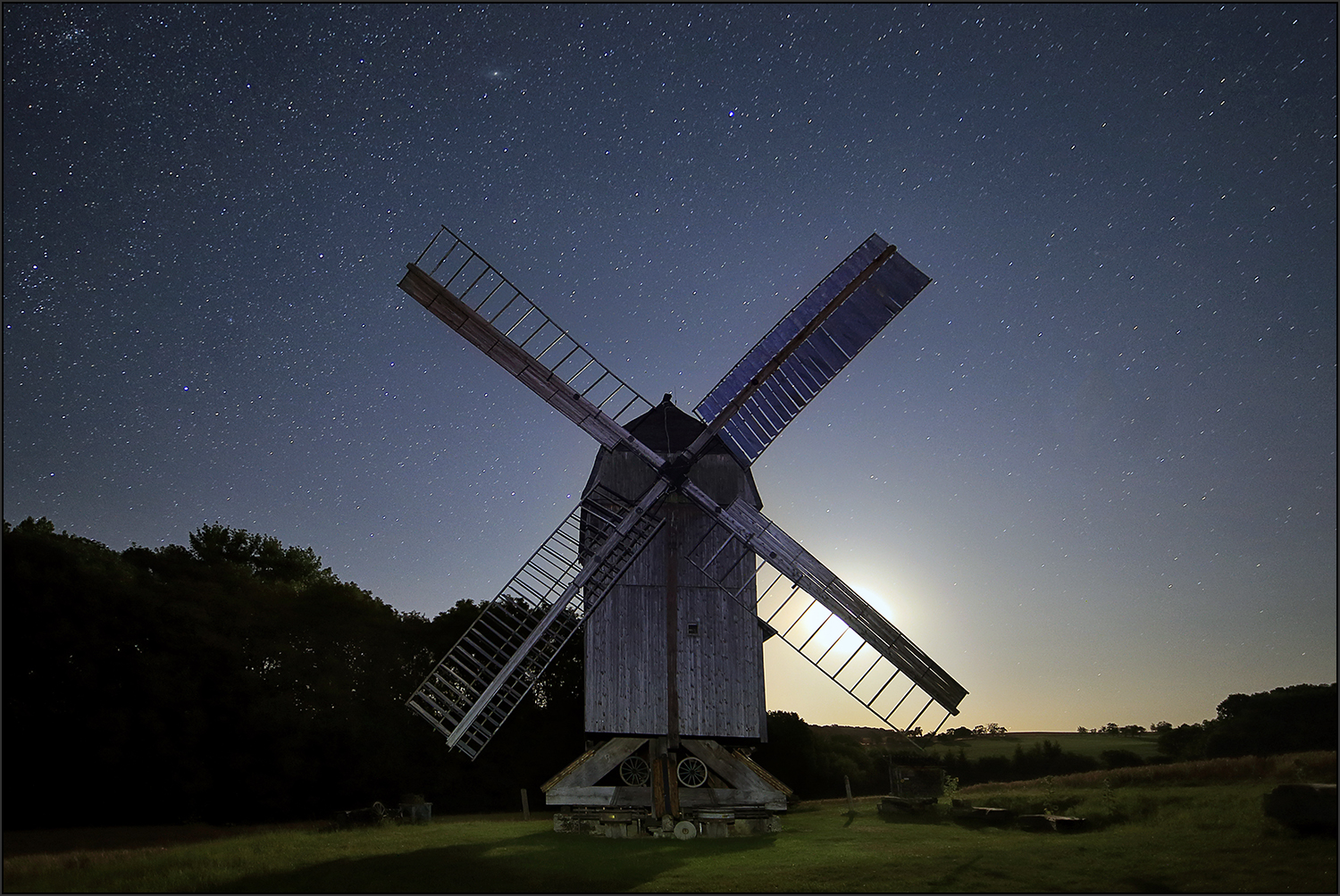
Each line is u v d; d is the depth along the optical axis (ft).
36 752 102.17
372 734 123.85
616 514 72.84
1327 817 47.78
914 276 79.77
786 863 50.72
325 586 138.72
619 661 69.97
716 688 69.92
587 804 69.00
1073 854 49.26
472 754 71.05
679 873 48.34
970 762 167.02
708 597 71.77
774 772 136.87
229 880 47.16
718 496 73.67
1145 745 173.27
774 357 76.95
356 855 56.08
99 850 69.10
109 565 116.16
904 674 69.97
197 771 108.88
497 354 73.46
